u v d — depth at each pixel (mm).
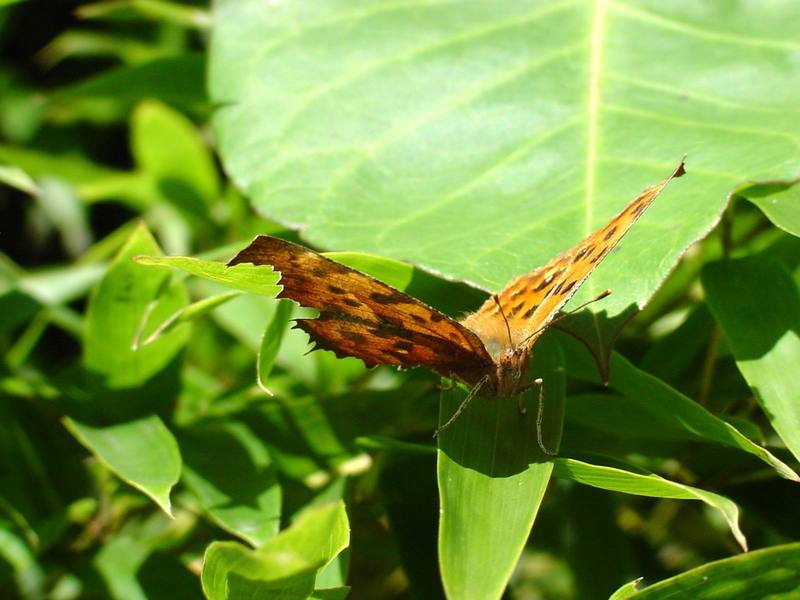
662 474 141
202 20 183
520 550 107
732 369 137
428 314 118
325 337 127
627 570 146
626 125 136
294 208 137
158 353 143
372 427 141
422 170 138
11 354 177
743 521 154
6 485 151
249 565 102
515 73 145
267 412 141
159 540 147
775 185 126
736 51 143
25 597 145
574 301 118
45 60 238
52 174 203
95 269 184
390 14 155
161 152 199
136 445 135
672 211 122
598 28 149
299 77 151
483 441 118
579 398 130
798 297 126
